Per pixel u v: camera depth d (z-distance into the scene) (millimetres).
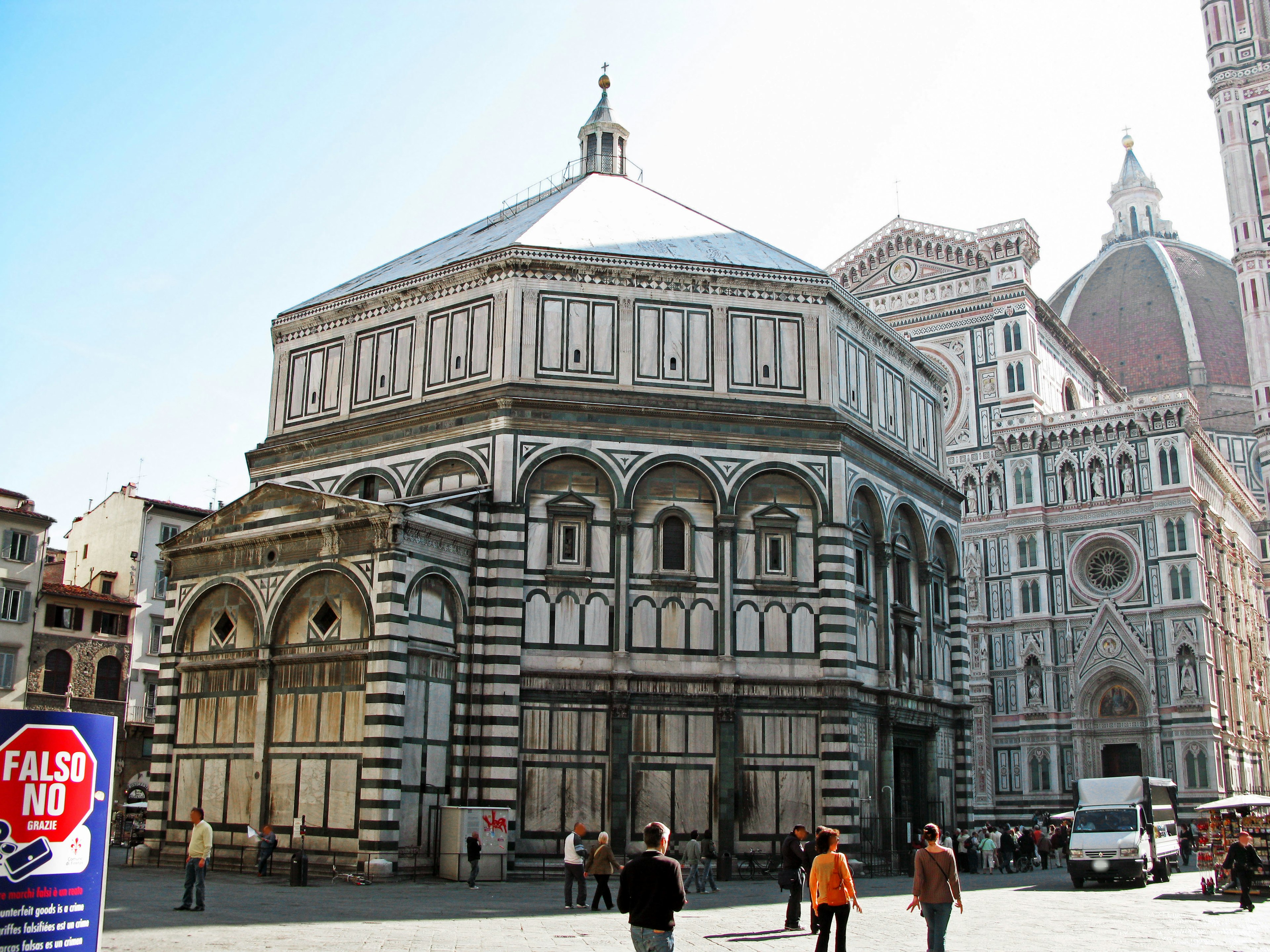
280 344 50844
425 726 38188
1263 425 108375
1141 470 83812
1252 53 113562
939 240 95562
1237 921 28625
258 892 31797
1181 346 150750
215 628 41844
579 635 41344
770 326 46062
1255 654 97875
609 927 25328
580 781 40000
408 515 37875
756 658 42375
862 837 42625
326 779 37250
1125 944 23672
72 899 14039
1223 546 89000
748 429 44188
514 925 25312
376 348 47625
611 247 46531
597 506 42531
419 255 54750
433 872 37625
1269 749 95375
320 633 38750
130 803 69438
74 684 69312
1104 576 84375
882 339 51656
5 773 13453
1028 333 90562
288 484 48312
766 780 41312
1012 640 85438
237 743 39969
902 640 48281
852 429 45406
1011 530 87188
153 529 75562
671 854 39781
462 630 40156
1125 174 178125
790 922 25484
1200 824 46281
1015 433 88188
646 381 44312
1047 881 45594
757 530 43562
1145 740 79562
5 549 67000
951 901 18781
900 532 49688
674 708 41250
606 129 59812
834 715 42125
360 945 21406
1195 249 166375
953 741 52062
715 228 53281
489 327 44406
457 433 43594
